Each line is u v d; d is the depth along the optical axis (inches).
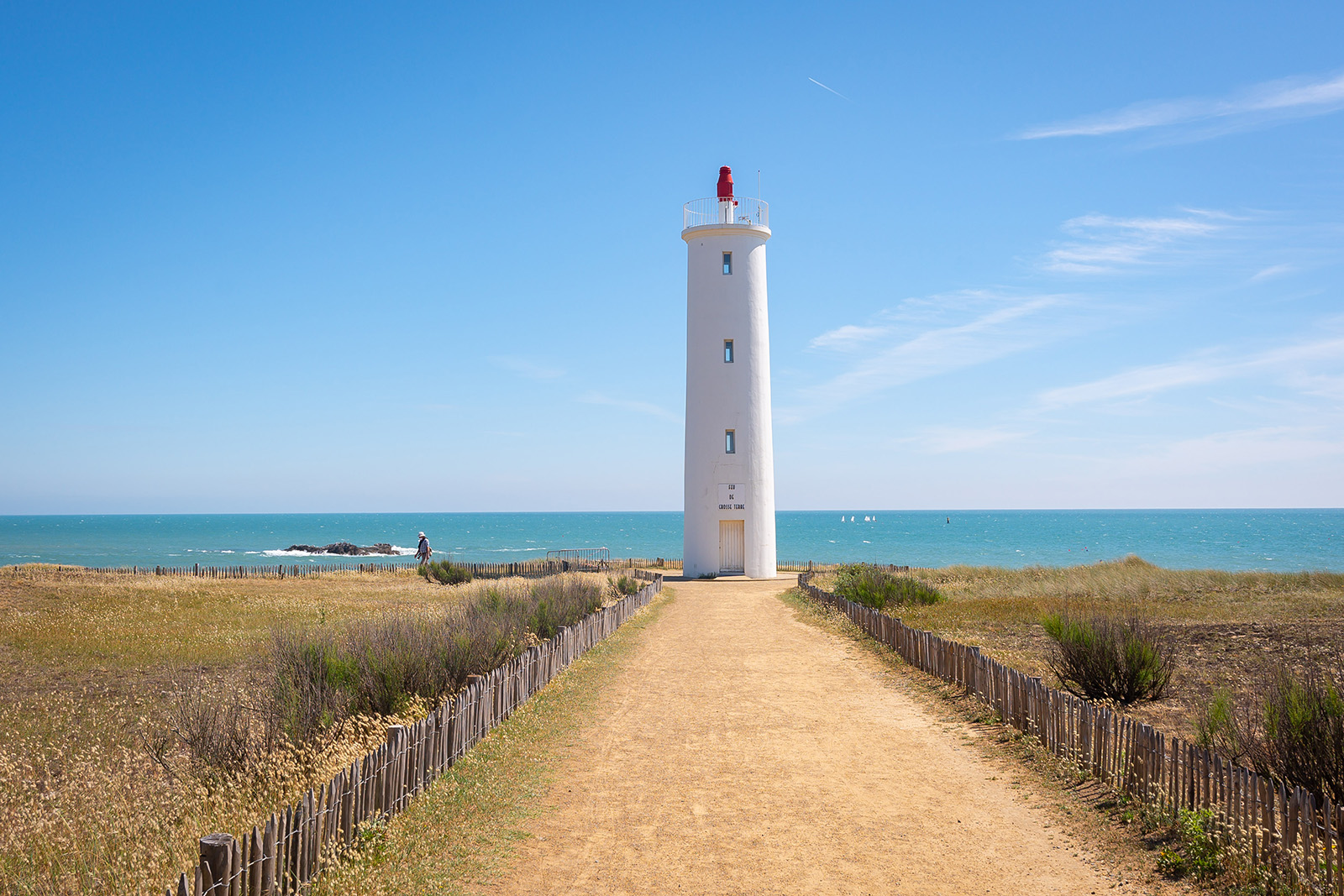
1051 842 304.2
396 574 1828.2
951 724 480.1
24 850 307.1
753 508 1710.1
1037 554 4074.8
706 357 1720.0
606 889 267.7
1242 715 375.9
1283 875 252.5
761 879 275.7
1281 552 3988.7
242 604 1159.6
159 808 331.6
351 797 284.2
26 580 1402.6
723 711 515.8
